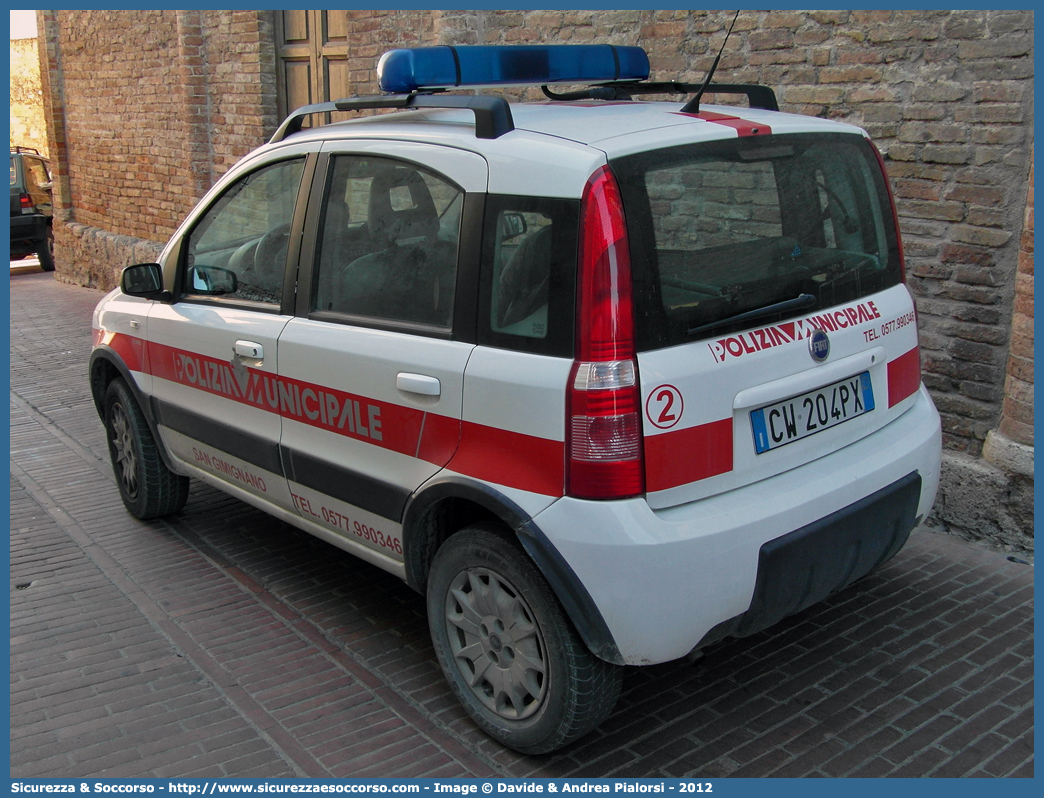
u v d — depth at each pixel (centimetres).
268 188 380
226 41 980
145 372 454
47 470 587
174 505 493
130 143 1177
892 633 361
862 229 327
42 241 1579
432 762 298
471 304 288
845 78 474
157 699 336
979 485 429
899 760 289
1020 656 343
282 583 427
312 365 344
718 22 534
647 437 255
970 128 427
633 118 301
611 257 254
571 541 259
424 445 303
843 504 289
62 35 1278
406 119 339
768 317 285
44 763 301
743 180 286
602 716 284
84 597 416
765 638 363
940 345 450
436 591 313
